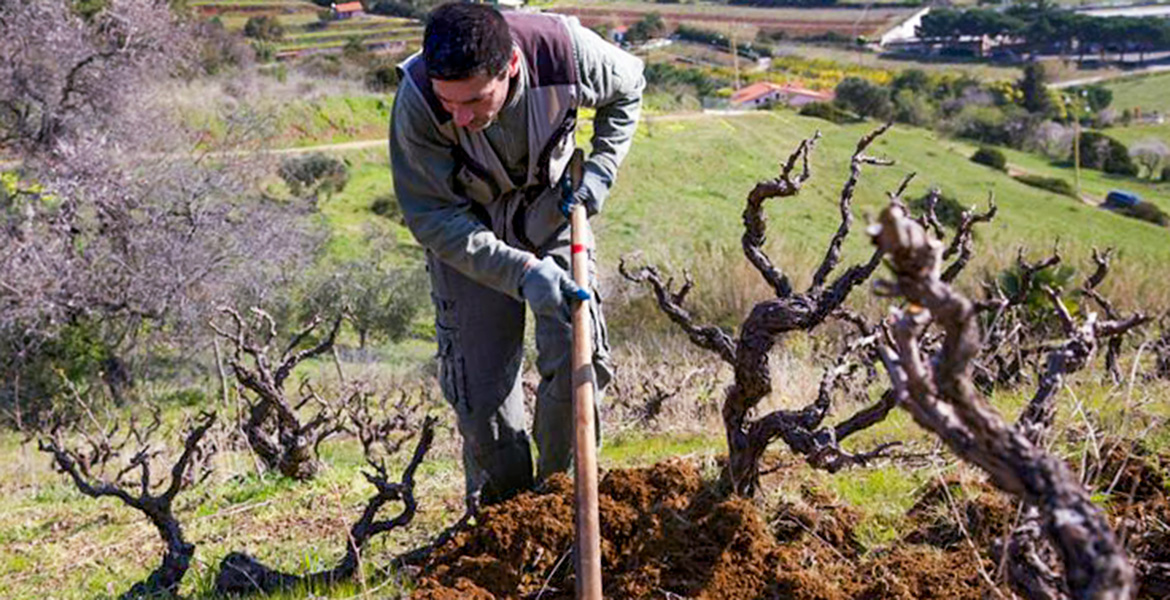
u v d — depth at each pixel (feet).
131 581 21.17
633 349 52.44
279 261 85.15
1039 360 25.17
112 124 97.09
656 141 149.28
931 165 154.92
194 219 82.94
